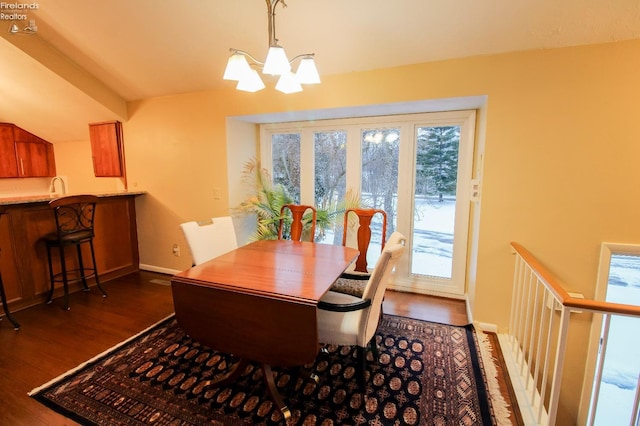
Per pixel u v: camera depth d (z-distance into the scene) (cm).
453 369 217
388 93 278
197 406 185
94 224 372
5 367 219
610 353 234
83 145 475
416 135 339
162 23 265
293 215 331
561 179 234
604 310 134
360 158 364
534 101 234
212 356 232
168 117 379
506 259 255
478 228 262
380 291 186
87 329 271
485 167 252
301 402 188
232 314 174
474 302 271
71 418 176
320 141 382
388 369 217
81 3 254
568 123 228
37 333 264
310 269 205
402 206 351
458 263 337
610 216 226
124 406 185
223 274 194
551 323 159
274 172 413
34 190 505
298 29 249
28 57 296
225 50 287
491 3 205
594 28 207
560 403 249
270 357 169
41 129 447
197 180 375
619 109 216
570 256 238
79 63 333
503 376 209
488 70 244
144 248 423
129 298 335
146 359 228
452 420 174
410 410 181
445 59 255
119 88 371
